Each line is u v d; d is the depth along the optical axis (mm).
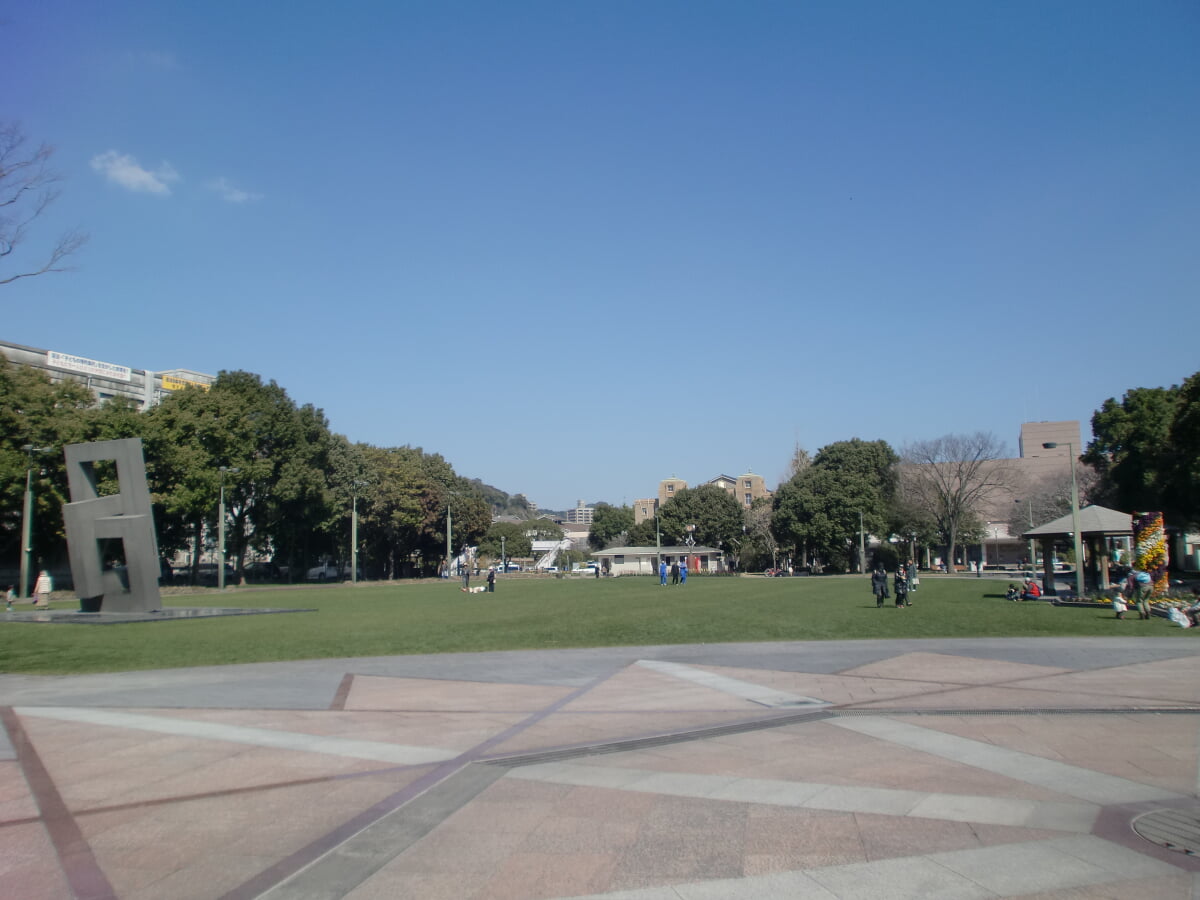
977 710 12719
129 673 17625
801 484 95500
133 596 36219
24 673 17734
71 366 108500
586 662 18719
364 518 90000
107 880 6359
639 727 11820
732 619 29359
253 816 7895
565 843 7086
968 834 7188
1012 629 24906
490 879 6312
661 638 23438
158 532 71938
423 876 6383
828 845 6957
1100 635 23203
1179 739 10797
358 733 11523
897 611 32469
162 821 7770
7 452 52469
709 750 10398
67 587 67625
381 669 17922
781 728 11656
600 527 175875
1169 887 6000
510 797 8445
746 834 7262
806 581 71938
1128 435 59375
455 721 12336
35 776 9391
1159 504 56500
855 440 102188
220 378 75938
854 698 13906
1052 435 131375
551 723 12164
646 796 8430
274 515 76312
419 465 105375
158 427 62531
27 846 7137
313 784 8977
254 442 71938
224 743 10945
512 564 154625
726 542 117312
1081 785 8711
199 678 16797
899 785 8750
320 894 6047
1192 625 25281
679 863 6598
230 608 40688
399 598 51000
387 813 7941
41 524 58719
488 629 27172
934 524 93062
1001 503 112750
